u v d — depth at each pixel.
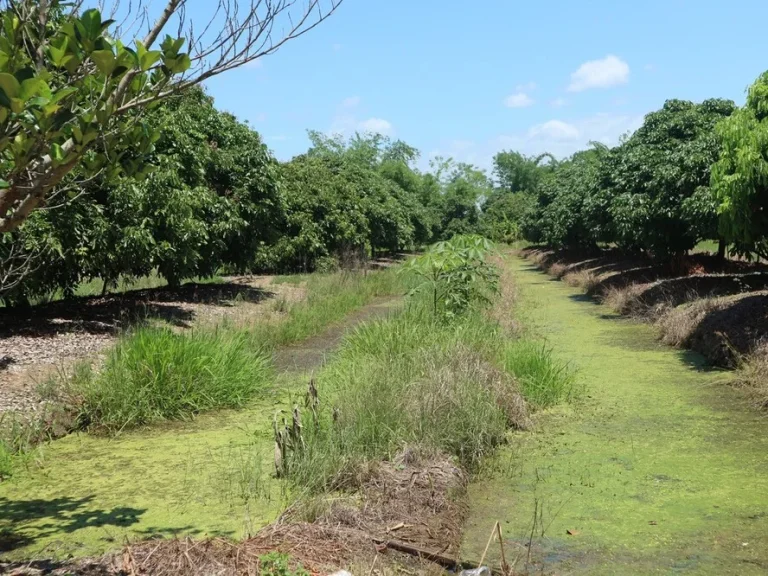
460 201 55.53
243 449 6.27
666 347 10.62
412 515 4.68
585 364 9.62
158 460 6.02
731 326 9.53
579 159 43.16
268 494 5.15
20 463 5.94
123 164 3.58
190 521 4.70
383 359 7.83
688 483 5.36
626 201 15.29
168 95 3.27
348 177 32.88
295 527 4.27
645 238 15.02
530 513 4.89
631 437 6.48
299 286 18.06
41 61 3.15
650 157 14.92
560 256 30.12
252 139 16.47
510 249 51.28
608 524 4.69
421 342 8.64
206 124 15.78
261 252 19.30
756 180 8.75
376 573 3.84
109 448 6.40
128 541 4.12
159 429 6.98
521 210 59.22
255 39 3.34
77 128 3.00
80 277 12.10
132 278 13.92
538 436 6.60
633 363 9.57
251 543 4.02
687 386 8.20
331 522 4.48
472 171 68.19
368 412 6.12
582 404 7.62
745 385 7.85
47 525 4.66
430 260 10.59
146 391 7.25
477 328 9.32
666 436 6.47
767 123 8.74
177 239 12.05
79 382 7.38
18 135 3.10
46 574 3.65
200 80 3.28
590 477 5.54
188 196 12.08
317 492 5.15
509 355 8.25
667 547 4.34
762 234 9.53
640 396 7.86
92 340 9.66
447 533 4.47
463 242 11.20
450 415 6.16
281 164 24.59
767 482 5.32
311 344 11.84
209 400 7.60
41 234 9.38
